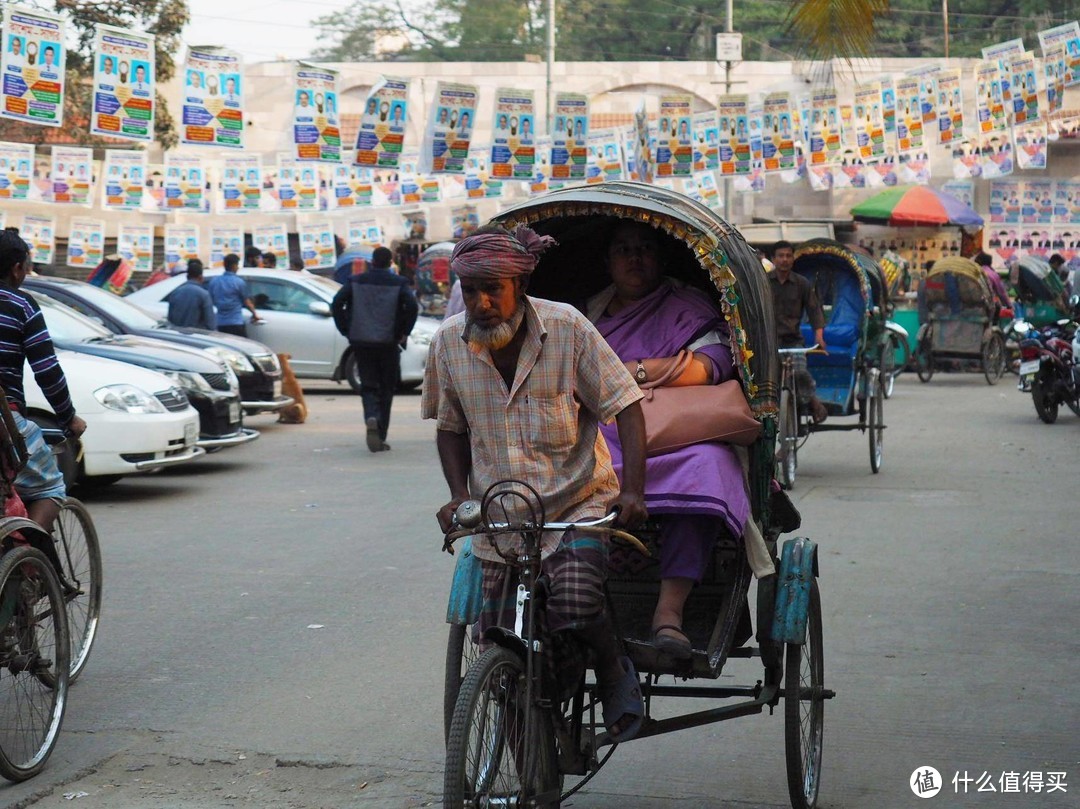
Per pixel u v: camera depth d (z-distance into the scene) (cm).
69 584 586
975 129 2520
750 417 471
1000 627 698
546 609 399
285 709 570
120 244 1898
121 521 1006
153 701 582
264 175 1825
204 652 658
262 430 1567
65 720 558
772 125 1895
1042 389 1602
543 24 5025
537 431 404
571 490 409
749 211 3306
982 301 2127
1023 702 577
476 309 387
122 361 1201
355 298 1354
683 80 3288
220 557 879
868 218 2983
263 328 1964
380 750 520
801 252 1289
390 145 1538
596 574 403
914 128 1867
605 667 416
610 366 406
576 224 517
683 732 549
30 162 1544
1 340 575
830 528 966
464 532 385
